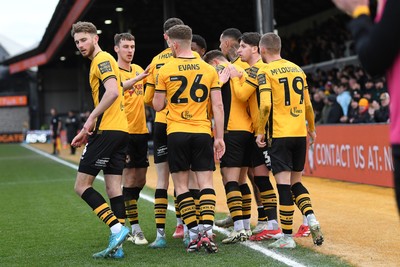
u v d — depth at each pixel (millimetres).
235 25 100062
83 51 17625
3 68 156000
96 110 16953
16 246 19891
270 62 18484
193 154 17953
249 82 18641
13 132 145125
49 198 33750
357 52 7219
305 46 75375
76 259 17500
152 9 85000
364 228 21609
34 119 147500
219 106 18031
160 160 19469
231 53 20953
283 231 18234
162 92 17984
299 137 18266
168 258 17250
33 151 95812
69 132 82250
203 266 16031
